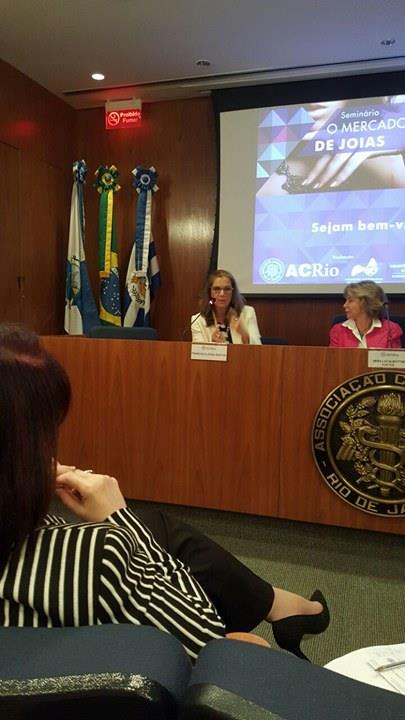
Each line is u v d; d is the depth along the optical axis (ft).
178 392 7.10
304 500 6.70
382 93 13.10
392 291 13.32
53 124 14.64
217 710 1.00
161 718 1.08
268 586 3.74
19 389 1.74
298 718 1.00
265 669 1.16
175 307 15.26
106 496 2.53
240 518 7.55
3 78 12.69
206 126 14.74
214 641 1.32
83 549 1.75
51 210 14.66
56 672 1.16
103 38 11.80
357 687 1.15
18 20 11.05
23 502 1.71
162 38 11.79
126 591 1.78
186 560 3.54
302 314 14.19
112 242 14.96
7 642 1.36
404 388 6.16
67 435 7.57
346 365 6.39
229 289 9.62
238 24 11.19
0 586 1.63
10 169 12.98
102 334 8.90
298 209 13.85
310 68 13.03
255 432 6.82
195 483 7.12
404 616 5.43
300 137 13.74
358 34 11.50
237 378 6.85
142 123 15.19
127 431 7.34
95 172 15.49
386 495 6.31
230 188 14.28
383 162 13.20
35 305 14.06
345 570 6.33
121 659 1.20
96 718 1.12
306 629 3.84
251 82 13.78
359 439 6.36
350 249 13.56
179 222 15.10
